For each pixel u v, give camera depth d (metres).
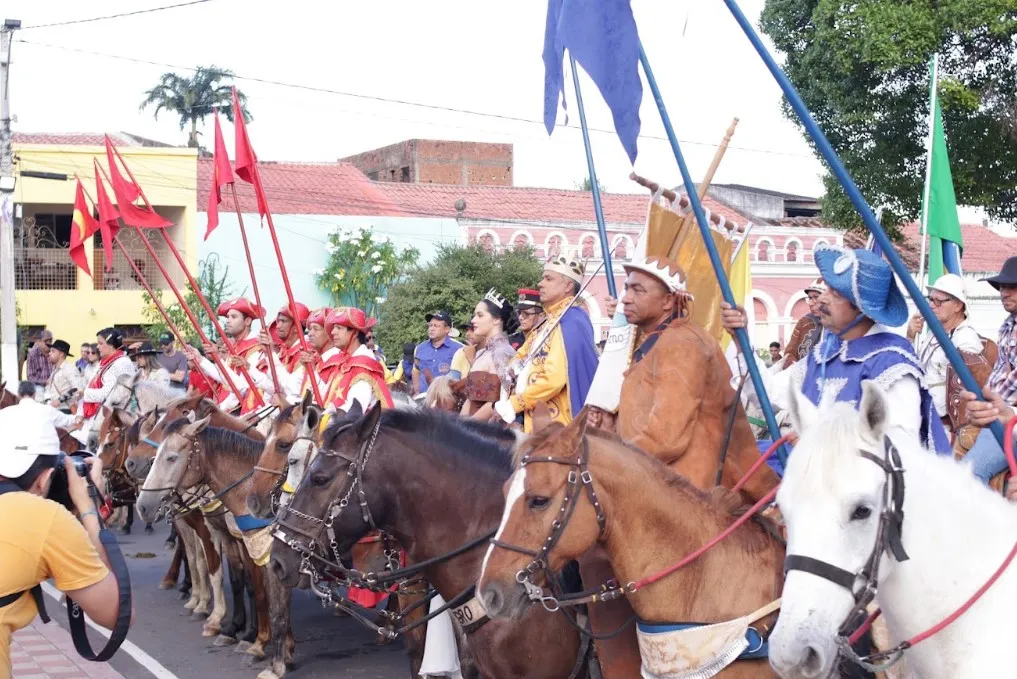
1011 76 15.95
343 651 9.52
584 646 5.61
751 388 6.74
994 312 23.64
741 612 4.52
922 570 3.87
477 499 6.04
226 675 8.84
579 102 6.79
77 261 12.53
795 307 30.39
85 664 9.05
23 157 28.78
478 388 8.72
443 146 41.97
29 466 4.40
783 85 4.88
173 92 41.00
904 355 4.79
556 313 7.78
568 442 4.53
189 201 29.39
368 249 29.58
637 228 30.75
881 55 15.43
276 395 10.08
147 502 9.31
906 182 16.44
